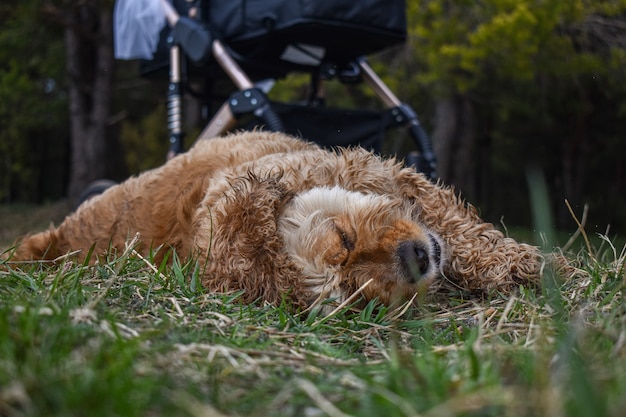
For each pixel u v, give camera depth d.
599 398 0.51
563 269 1.14
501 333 0.85
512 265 1.13
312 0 1.60
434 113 4.67
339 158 1.22
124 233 1.30
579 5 3.04
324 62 1.87
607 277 1.05
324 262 1.03
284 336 0.85
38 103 5.70
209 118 2.09
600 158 5.80
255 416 0.57
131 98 6.46
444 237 1.18
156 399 0.56
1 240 4.27
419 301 1.01
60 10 4.29
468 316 1.01
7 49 5.08
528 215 6.81
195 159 1.35
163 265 1.01
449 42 3.23
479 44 2.99
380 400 0.57
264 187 1.06
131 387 0.55
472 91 4.36
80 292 0.83
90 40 4.70
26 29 4.66
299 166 1.18
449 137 4.24
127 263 1.08
